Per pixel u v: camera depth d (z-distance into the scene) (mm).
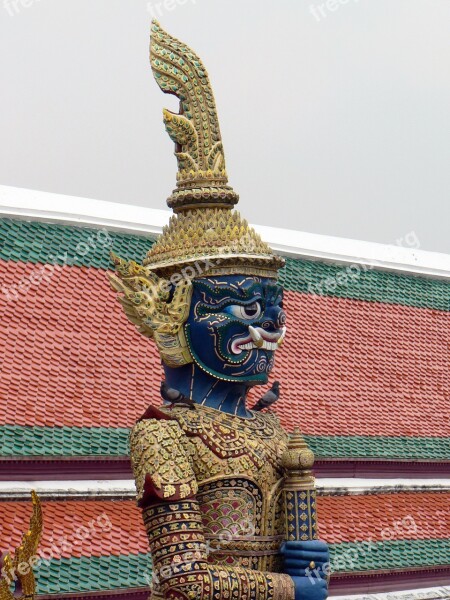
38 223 33375
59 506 27406
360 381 36938
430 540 33094
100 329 32000
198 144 13945
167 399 13297
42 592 24719
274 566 13047
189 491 12391
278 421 13984
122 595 25938
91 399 30109
